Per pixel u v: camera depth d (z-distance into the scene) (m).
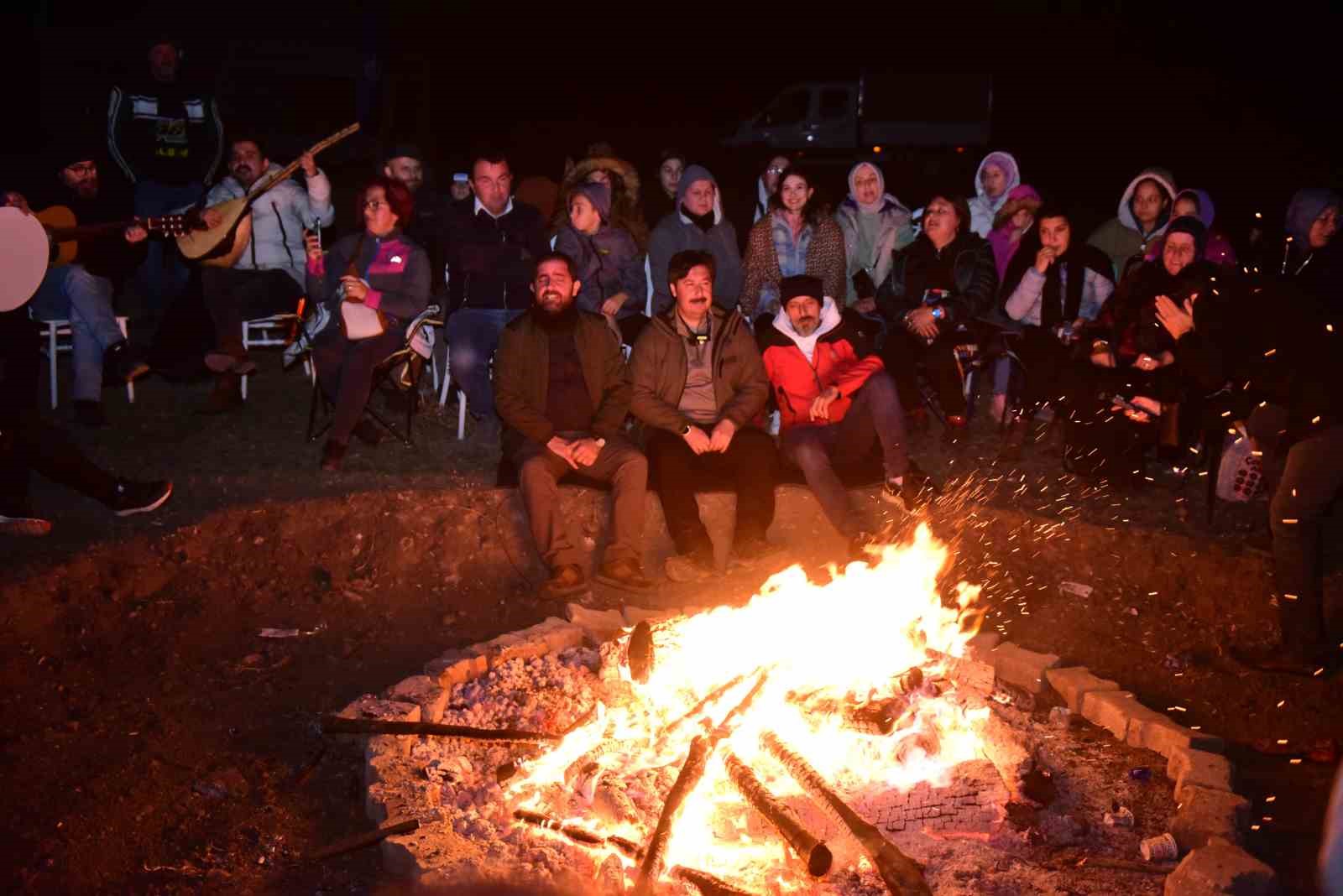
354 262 7.03
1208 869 3.35
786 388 6.28
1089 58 21.86
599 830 3.79
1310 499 4.83
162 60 8.45
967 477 6.71
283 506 5.92
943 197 7.28
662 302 7.53
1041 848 3.72
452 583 5.79
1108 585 5.73
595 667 4.93
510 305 7.32
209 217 7.10
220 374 7.62
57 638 5.01
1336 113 20.67
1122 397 6.54
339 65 14.62
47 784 4.07
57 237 6.63
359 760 4.30
